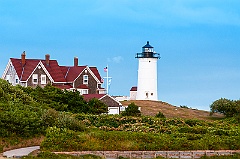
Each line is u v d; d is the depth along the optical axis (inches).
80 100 6501.0
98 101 6668.3
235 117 6358.3
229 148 4192.9
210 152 4015.8
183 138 4183.1
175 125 5349.4
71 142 3828.7
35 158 3417.8
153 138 4082.2
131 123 5295.3
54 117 4525.1
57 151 3762.3
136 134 4114.2
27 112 4608.8
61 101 6323.8
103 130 4778.5
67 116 4638.3
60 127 4397.1
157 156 3882.9
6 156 3472.0
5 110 4562.0
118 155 3809.1
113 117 5447.8
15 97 5270.7
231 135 4606.3
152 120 5472.4
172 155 3919.8
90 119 5324.8
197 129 4820.4
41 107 5447.8
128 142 3973.9
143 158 3826.3
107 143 3919.8
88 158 3602.4
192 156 3954.2
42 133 4288.9
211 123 5684.1
